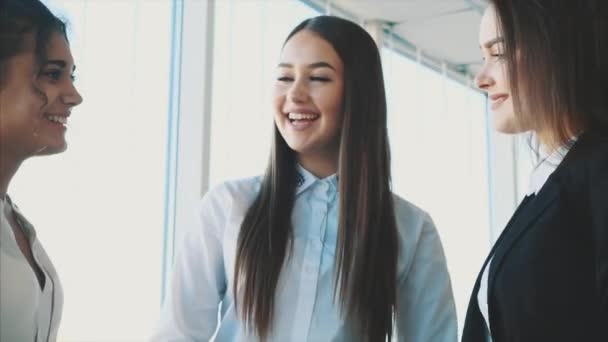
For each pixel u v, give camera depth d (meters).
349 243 1.42
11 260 0.91
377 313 1.41
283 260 1.41
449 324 1.51
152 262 2.07
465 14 3.16
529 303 0.98
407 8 3.10
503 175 4.34
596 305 0.93
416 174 3.47
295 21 2.74
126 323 1.95
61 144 1.02
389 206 1.48
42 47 0.95
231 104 2.31
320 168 1.53
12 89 0.92
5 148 0.95
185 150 2.20
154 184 2.11
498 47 1.13
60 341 1.74
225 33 2.31
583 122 1.03
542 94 1.04
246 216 1.45
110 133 1.91
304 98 1.41
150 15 2.11
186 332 1.41
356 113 1.45
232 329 1.42
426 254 1.54
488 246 4.25
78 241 1.79
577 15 1.03
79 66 1.79
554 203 1.00
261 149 2.41
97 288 1.85
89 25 1.83
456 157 3.95
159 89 2.16
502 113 1.15
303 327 1.37
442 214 3.70
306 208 1.50
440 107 3.84
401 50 3.54
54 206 1.71
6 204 1.03
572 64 1.03
